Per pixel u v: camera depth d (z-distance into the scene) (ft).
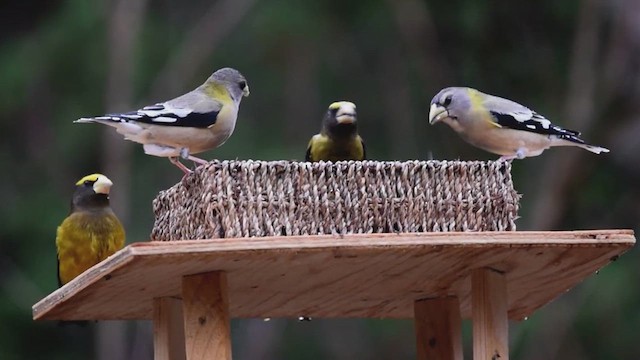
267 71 64.13
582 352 59.62
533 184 64.18
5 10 66.49
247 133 61.87
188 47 65.26
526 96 64.85
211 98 32.60
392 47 64.64
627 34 65.16
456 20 64.03
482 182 25.59
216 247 23.62
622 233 25.39
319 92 63.98
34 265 61.93
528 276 27.37
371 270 25.91
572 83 64.39
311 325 61.93
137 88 64.54
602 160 63.98
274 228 24.70
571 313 59.77
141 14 65.51
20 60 64.75
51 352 62.75
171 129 31.68
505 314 26.48
